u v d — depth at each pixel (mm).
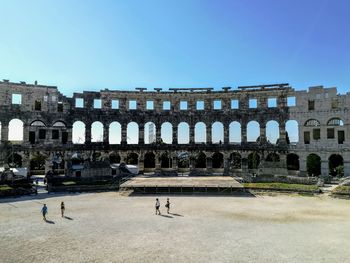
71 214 37250
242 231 29766
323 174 72062
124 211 38969
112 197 50312
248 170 76938
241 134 79875
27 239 27188
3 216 36156
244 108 80250
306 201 46344
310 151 73312
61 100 78125
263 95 79250
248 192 53938
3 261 21969
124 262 21656
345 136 71375
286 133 83375
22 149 72125
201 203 44469
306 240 26906
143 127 81750
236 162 98500
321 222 33406
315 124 78188
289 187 54000
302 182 60562
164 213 37781
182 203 44438
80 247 24969
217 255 23094
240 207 41531
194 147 79875
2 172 60188
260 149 77188
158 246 25188
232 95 81188
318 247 25031
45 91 76625
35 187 58625
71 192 55531
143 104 82625
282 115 77375
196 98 82625
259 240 26891
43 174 83500
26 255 23156
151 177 66688
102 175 69750
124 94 82250
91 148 78062
